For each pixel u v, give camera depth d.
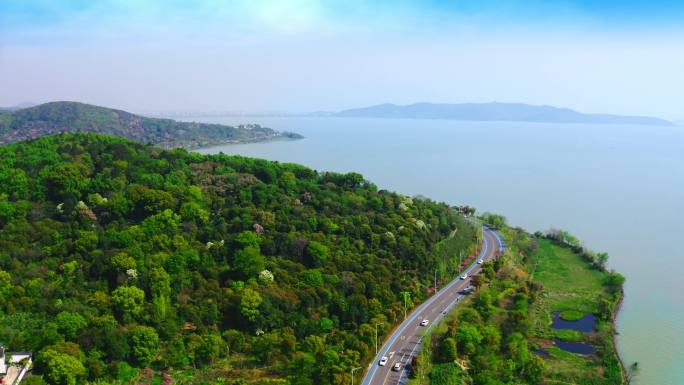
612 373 120.25
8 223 146.50
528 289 160.88
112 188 173.38
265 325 123.19
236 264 138.62
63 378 95.31
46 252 137.12
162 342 114.69
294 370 108.81
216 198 178.88
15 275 124.81
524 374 117.62
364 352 112.88
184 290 131.38
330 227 166.75
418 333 129.62
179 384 103.69
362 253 161.12
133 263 131.38
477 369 117.19
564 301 163.12
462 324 132.62
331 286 139.25
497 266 171.38
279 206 175.50
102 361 105.50
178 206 164.50
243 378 106.25
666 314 160.75
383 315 131.00
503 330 134.12
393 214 187.12
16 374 95.50
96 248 140.75
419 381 109.19
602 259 197.75
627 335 145.38
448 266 173.25
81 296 121.69
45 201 165.25
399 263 160.88
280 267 144.50
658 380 121.69
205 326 121.38
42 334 105.38
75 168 173.75
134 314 118.19
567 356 128.38
